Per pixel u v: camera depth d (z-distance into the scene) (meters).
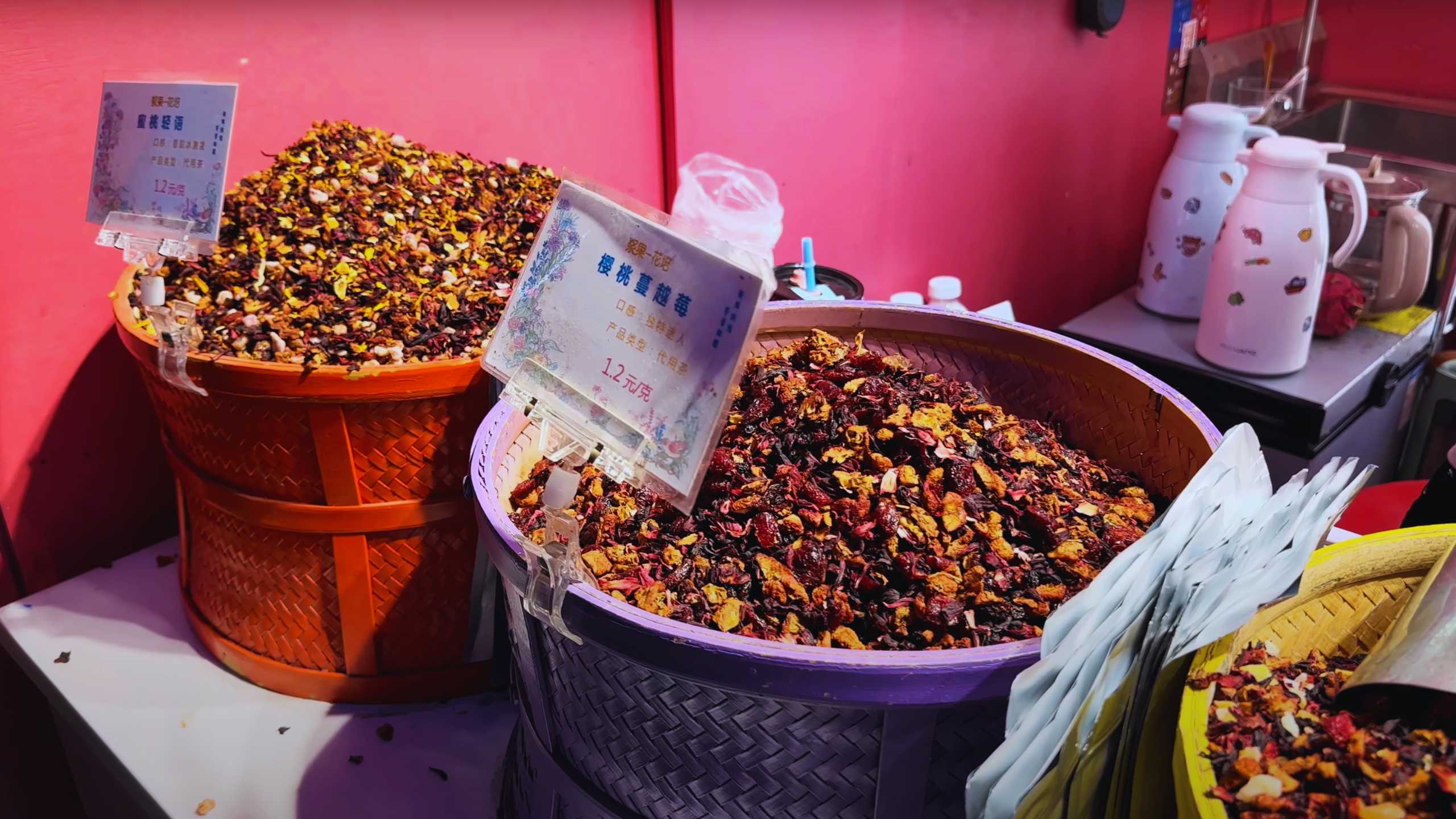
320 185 1.03
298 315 0.91
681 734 0.58
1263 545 0.55
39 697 1.22
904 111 1.74
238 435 0.90
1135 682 0.54
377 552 0.95
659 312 0.61
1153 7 2.21
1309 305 1.62
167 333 0.86
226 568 1.01
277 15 1.10
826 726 0.54
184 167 0.92
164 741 0.96
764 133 1.53
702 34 1.39
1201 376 1.72
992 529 0.68
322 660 1.01
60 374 1.11
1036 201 2.16
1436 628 0.52
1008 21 1.85
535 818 0.75
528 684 0.69
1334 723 0.52
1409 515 0.91
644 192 1.50
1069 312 2.45
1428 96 2.50
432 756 0.96
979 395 0.88
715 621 0.63
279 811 0.90
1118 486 0.81
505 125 1.31
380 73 1.19
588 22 1.33
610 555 0.69
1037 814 0.51
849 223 1.74
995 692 0.52
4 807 1.22
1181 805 0.50
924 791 0.56
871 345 0.94
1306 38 2.44
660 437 0.61
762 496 0.71
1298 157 1.51
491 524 0.63
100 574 1.19
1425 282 1.78
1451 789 0.47
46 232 1.05
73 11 1.00
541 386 0.66
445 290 0.96
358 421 0.87
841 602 0.64
